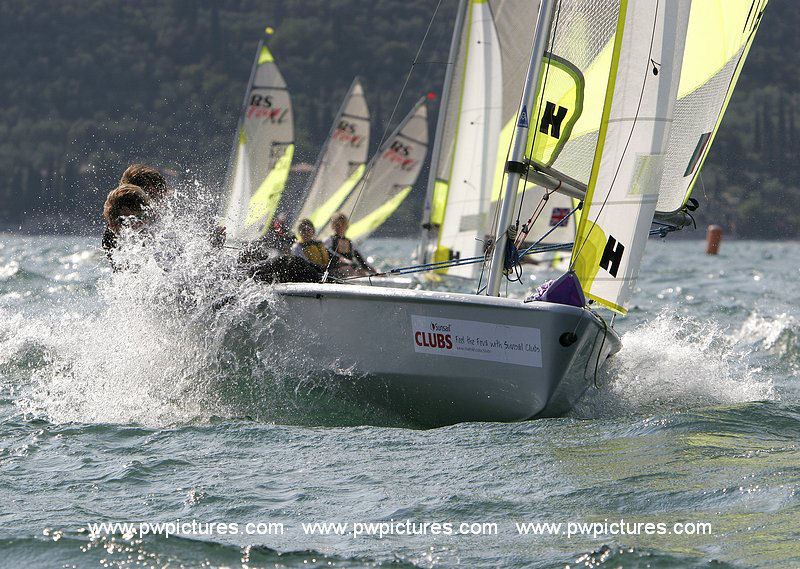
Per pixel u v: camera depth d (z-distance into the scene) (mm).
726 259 124500
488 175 46406
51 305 45438
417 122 61594
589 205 21578
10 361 27766
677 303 52500
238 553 13516
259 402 22359
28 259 93562
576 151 23703
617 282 21438
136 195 23547
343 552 13547
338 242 32406
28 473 17094
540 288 20672
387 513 15039
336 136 57406
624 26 21344
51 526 14383
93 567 13070
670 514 14789
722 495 15484
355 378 21516
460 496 15766
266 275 23344
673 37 21297
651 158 21297
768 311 47875
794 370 30094
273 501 15586
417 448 18672
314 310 21703
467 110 46531
